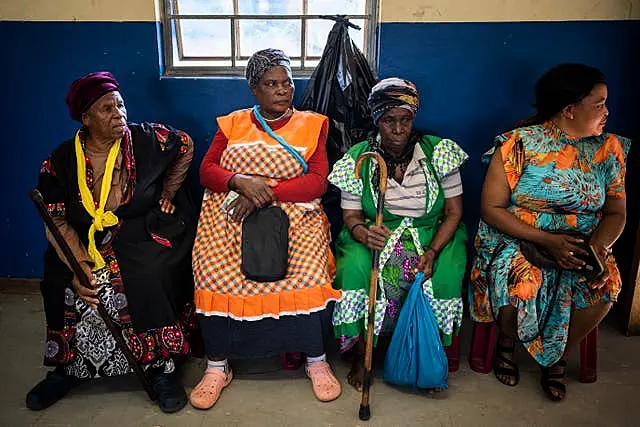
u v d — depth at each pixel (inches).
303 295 85.7
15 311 114.0
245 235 86.0
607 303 85.3
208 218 92.6
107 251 86.6
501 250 88.6
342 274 89.1
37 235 118.7
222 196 92.4
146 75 108.6
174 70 110.4
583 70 82.3
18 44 107.7
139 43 106.8
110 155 86.9
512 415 84.7
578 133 84.6
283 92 90.2
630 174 110.4
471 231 114.8
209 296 86.7
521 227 86.1
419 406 86.4
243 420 83.7
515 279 85.9
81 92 83.4
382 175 81.4
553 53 105.5
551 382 89.7
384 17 104.3
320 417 84.2
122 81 109.0
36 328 108.1
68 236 85.9
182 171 95.8
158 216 91.5
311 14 110.5
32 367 96.3
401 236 91.1
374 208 91.8
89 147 88.0
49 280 85.5
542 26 104.3
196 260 89.6
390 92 86.5
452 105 108.5
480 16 104.0
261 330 87.9
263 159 91.6
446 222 91.0
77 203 85.9
